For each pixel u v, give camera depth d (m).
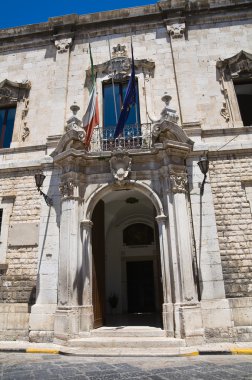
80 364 6.05
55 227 9.60
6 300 9.35
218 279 8.46
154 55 11.71
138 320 11.11
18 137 11.31
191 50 11.55
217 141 10.02
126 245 15.71
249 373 5.05
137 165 9.59
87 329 8.25
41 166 10.45
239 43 11.50
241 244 8.83
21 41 13.00
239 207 9.20
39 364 6.13
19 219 10.09
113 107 11.45
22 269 9.53
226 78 10.98
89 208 9.38
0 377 5.14
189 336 7.55
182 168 9.21
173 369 5.48
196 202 9.23
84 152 9.41
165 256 8.55
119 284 15.14
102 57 12.03
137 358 6.57
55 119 11.14
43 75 12.25
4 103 12.05
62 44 12.36
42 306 8.85
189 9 12.10
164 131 9.20
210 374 5.06
